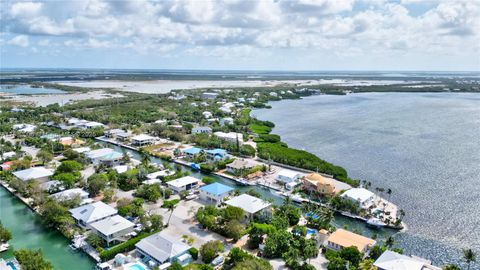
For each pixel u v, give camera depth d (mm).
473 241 109750
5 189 153750
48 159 186750
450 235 113625
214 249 97375
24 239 111688
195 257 98625
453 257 101375
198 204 137375
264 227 106688
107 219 112688
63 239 112000
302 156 189750
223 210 118250
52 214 118562
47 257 101250
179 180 154125
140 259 98688
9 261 95750
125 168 172000
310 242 99625
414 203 137500
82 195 138375
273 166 186250
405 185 157375
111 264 96438
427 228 118188
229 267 93938
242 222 121000
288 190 152250
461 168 181250
